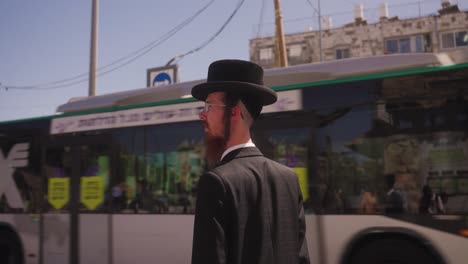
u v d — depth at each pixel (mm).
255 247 1513
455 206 4562
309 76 5637
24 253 7398
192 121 6277
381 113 5074
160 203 6328
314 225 5188
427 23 36094
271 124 5668
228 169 1573
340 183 5148
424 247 4660
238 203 1506
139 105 6773
